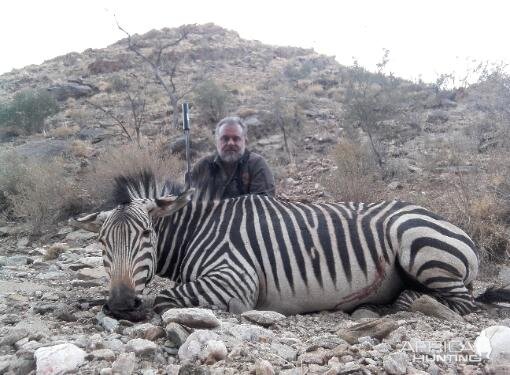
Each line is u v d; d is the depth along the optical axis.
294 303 4.62
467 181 8.91
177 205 4.36
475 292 5.72
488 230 7.16
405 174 10.61
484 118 13.52
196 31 38.38
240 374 2.79
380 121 13.73
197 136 15.78
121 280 3.88
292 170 12.52
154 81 27.48
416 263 4.59
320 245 4.62
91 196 10.71
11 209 10.80
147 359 3.09
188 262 4.67
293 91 22.36
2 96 27.39
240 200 4.94
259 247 4.60
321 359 3.04
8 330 3.74
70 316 4.09
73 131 18.09
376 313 4.65
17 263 7.42
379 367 2.89
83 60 34.81
